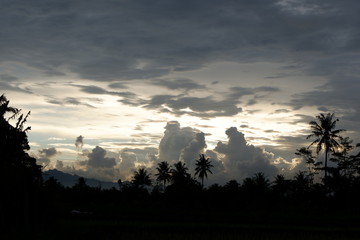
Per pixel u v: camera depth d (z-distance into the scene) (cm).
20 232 3334
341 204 7344
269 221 4994
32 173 3862
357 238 3628
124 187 10038
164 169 11269
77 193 8406
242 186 8638
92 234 3475
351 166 8050
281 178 9394
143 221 5044
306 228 4256
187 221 5122
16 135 4041
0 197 3619
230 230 3994
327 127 7406
